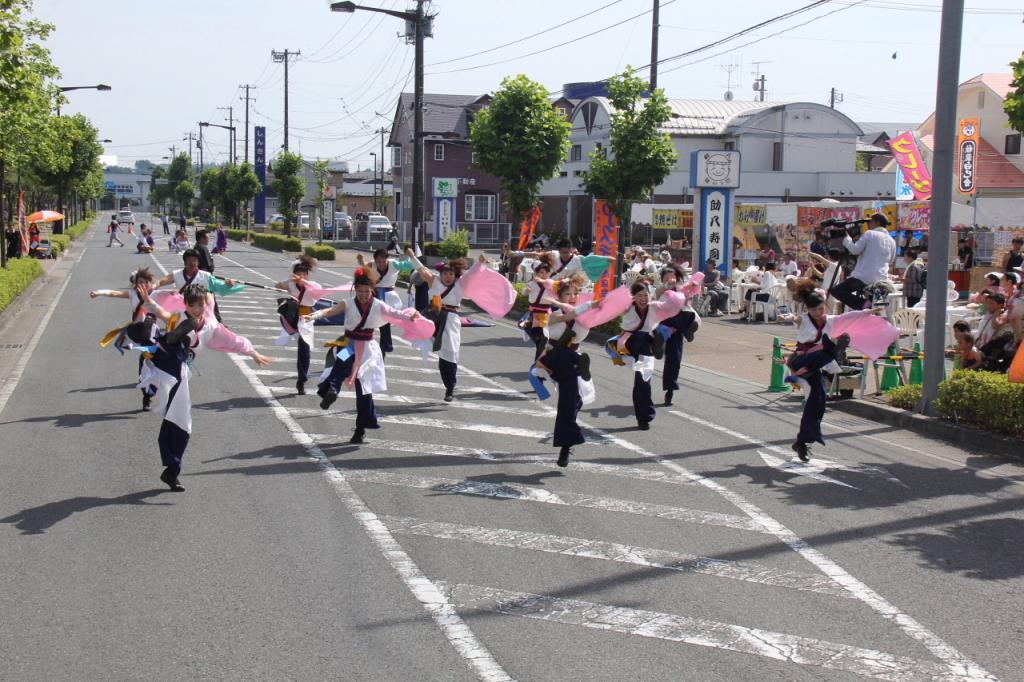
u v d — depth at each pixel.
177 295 10.98
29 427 10.62
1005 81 38.91
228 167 89.38
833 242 17.84
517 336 19.94
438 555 6.71
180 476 8.67
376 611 5.73
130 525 7.27
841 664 5.14
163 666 4.99
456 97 71.44
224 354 16.16
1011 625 5.72
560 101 62.69
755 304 22.61
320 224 71.25
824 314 9.63
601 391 13.55
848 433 11.23
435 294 12.51
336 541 6.97
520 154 28.27
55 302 25.30
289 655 5.13
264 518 7.48
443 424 11.07
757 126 46.84
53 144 30.53
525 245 30.27
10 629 5.42
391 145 70.69
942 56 11.55
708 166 24.31
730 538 7.23
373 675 4.91
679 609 5.85
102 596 5.91
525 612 5.75
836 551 6.99
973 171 27.45
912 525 7.65
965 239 27.41
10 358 15.70
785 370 14.86
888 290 14.27
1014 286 12.71
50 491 8.14
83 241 61.50
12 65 15.09
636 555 6.80
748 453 9.98
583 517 7.66
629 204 24.33
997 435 10.43
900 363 13.32
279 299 12.77
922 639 5.49
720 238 24.62
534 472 9.02
